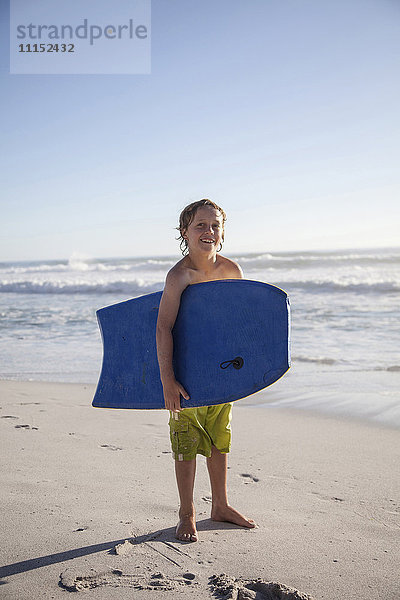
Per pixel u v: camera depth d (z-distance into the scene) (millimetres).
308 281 17359
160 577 2203
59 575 2215
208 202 2691
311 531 2688
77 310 14273
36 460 3771
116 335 2844
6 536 2580
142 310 2805
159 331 2598
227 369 2551
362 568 2307
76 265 32562
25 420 4938
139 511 2900
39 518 2785
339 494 3205
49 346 9336
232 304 2566
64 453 3941
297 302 14305
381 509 2973
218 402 2549
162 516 2842
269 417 5117
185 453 2678
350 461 3826
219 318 2578
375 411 5191
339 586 2154
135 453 3949
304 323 11055
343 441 4320
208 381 2561
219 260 2799
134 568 2283
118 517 2816
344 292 15977
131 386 2785
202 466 3715
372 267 26391
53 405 5547
